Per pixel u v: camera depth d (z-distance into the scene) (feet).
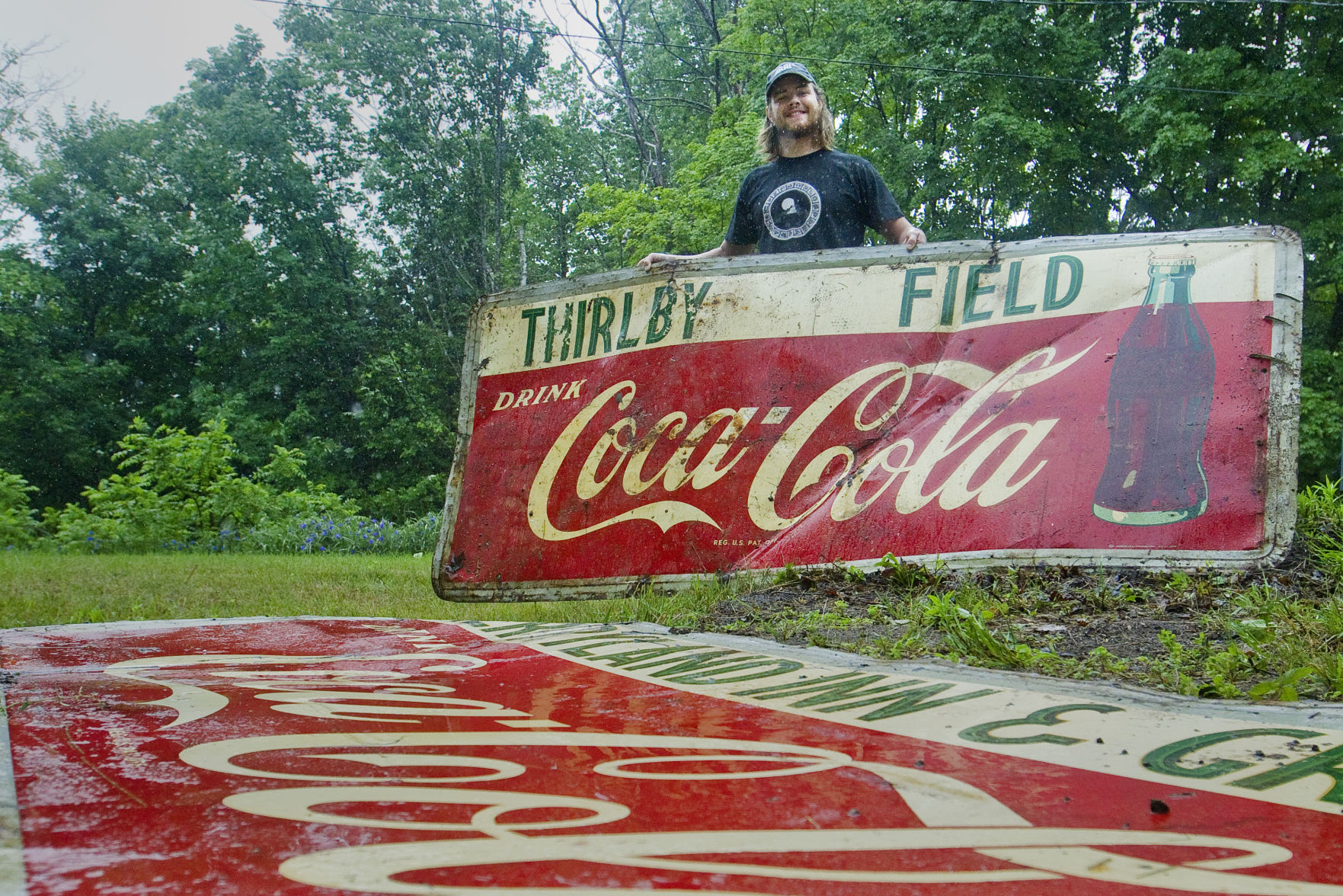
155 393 118.73
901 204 69.72
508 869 3.86
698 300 14.44
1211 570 11.79
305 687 8.36
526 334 14.88
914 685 8.20
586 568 13.98
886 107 75.25
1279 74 56.08
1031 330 13.35
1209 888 3.75
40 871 3.81
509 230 126.00
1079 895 3.66
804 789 5.13
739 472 13.87
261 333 112.47
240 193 112.57
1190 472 12.09
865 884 3.75
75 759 5.75
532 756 5.88
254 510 51.80
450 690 8.25
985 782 5.30
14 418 107.65
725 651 10.28
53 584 23.35
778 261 14.38
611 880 3.76
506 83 114.52
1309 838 4.38
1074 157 60.13
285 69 111.14
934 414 13.46
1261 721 6.80
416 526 51.88
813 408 13.87
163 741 6.26
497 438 14.62
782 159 16.31
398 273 117.19
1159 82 56.13
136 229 113.80
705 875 3.83
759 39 75.15
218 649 10.87
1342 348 63.21
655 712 7.27
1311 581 12.41
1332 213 57.93
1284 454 11.87
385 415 102.83
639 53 112.37
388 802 4.84
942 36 64.59
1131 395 12.59
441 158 113.19
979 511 12.76
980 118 60.39
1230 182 61.16
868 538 13.15
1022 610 11.93
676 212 71.67
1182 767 5.63
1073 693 7.76
